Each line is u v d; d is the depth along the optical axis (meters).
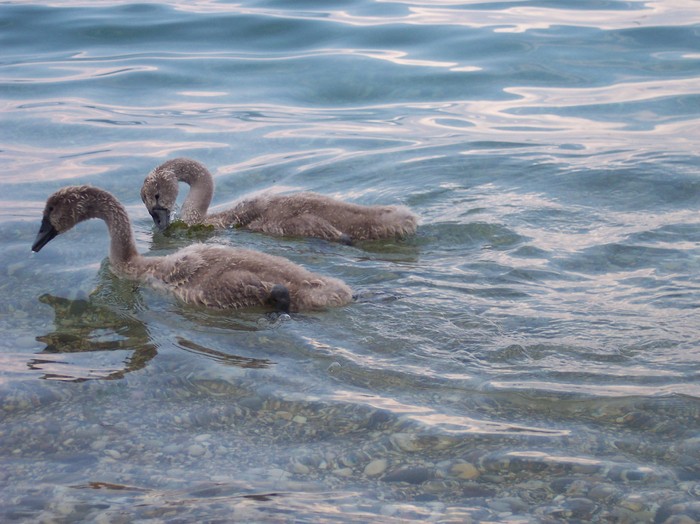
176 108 16.36
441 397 7.36
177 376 7.80
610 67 17.66
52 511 5.95
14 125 15.38
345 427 6.93
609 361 7.92
